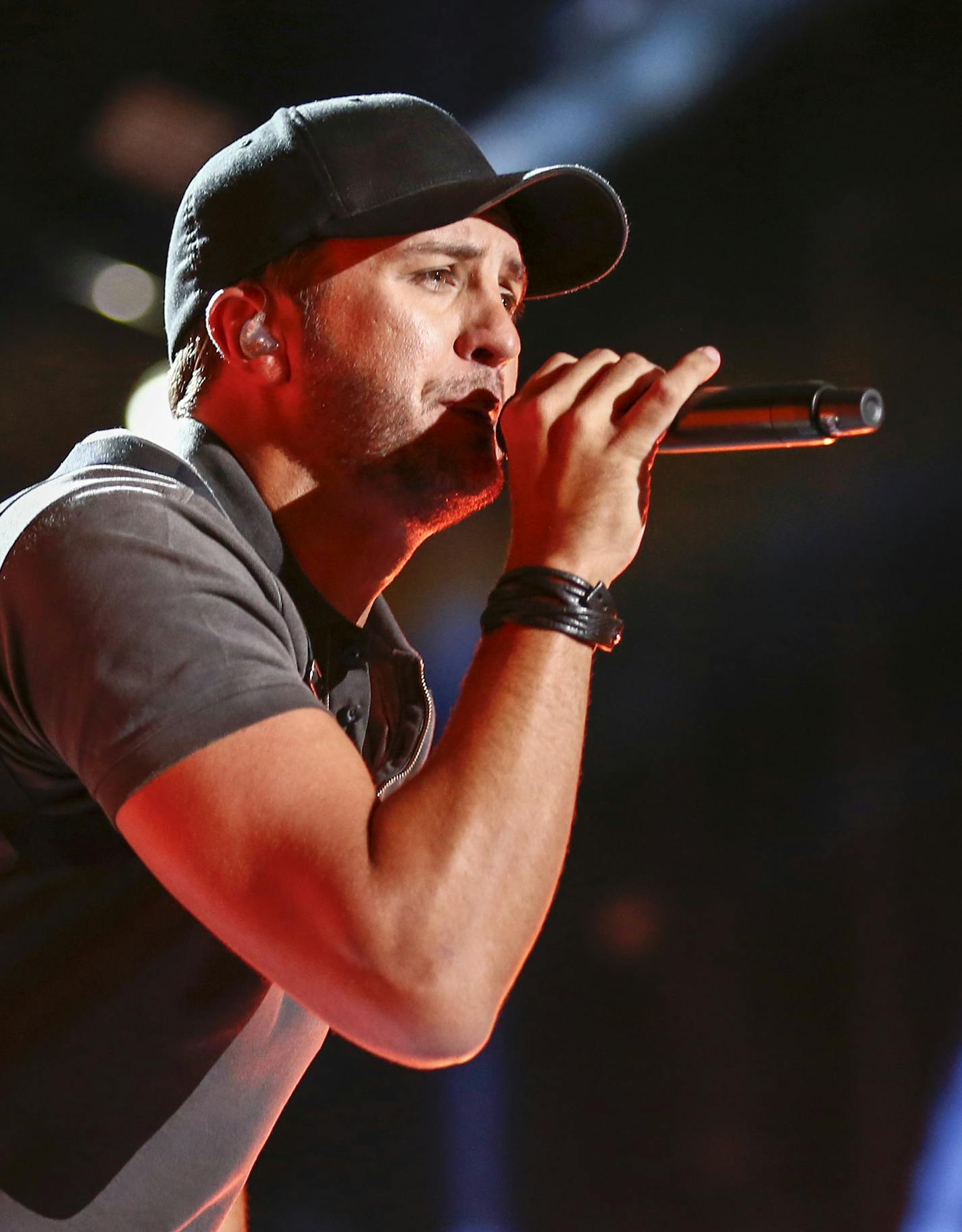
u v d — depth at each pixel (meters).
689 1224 15.37
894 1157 14.48
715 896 15.99
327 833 3.51
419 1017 3.45
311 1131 16.86
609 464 4.27
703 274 15.48
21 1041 4.10
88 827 4.11
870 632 15.16
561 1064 16.42
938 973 14.55
